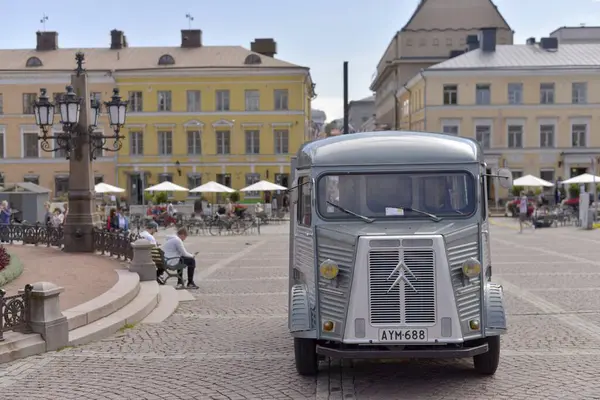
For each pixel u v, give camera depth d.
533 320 11.72
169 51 59.72
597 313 12.30
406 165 8.27
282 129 56.88
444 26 75.12
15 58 59.62
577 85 55.84
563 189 54.44
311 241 8.12
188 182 57.59
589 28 71.44
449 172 8.25
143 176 56.84
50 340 9.66
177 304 13.53
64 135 18.50
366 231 7.83
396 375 8.37
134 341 10.34
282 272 18.75
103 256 18.27
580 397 7.42
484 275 8.02
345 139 8.70
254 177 57.19
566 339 10.27
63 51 60.62
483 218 8.31
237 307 13.34
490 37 58.88
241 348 9.91
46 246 21.73
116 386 8.02
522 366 8.73
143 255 15.09
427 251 7.51
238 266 20.38
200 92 56.88
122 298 12.14
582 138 56.09
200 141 57.25
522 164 56.16
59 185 58.59
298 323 7.86
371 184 8.27
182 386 8.02
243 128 56.88
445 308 7.49
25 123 57.97
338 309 7.71
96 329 10.50
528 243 27.64
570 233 33.31
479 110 56.00
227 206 43.94
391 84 80.62
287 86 56.56
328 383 8.05
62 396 7.65
